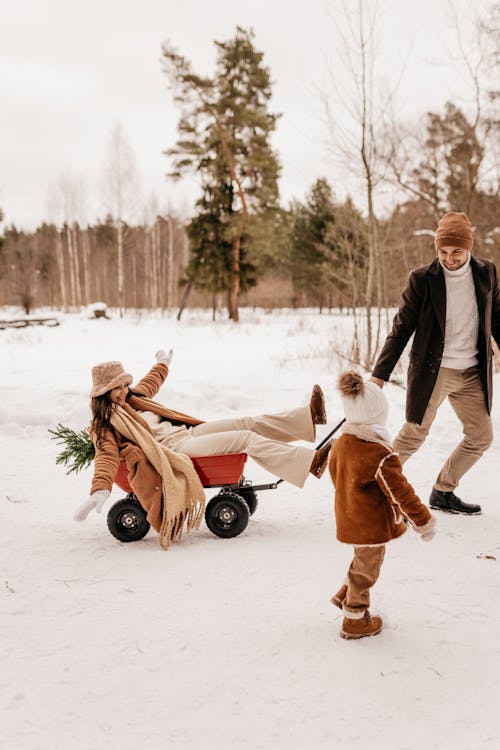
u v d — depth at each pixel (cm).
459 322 499
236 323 3350
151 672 304
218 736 257
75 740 254
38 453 744
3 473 668
